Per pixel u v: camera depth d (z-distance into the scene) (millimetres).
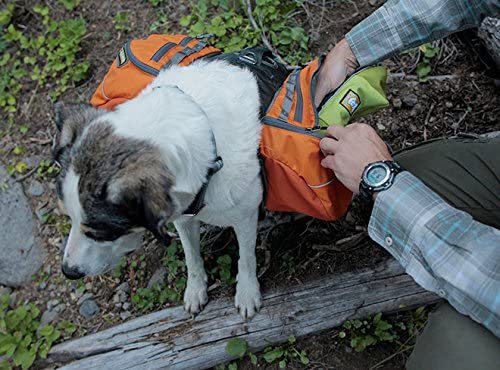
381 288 2537
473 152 2107
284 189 2105
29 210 3086
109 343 2574
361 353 2510
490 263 1518
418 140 2939
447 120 2977
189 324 2562
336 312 2523
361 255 2656
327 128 1996
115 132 1762
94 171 1726
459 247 1564
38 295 2879
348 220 2748
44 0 3598
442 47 3117
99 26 3508
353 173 1819
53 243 2990
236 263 2758
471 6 2064
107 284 2828
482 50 3098
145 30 3426
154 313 2621
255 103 2049
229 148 1968
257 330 2523
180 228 2334
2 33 3545
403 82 3053
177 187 1782
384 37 2186
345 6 3316
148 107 1814
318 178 2018
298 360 2521
